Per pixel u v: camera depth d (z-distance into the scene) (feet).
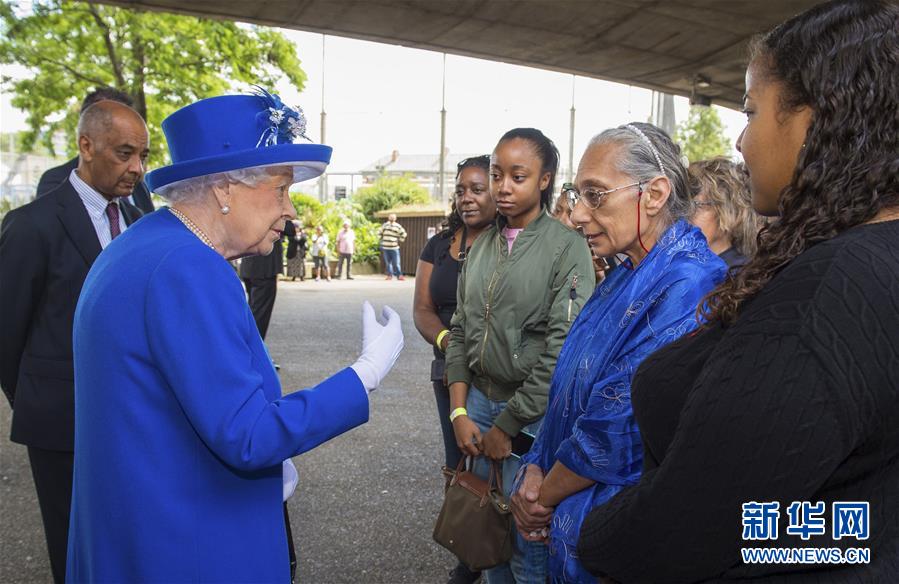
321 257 59.41
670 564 3.02
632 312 4.84
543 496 5.26
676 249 4.88
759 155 3.15
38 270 7.66
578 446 4.89
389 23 34.86
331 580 9.04
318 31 36.14
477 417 8.16
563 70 44.47
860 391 2.50
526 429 7.40
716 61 40.98
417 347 26.68
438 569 9.38
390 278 61.93
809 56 2.88
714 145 101.55
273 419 4.32
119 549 4.34
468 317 8.01
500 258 7.88
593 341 5.08
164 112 45.47
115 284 4.39
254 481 4.76
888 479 2.77
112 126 8.05
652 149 5.01
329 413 4.60
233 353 4.30
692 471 2.81
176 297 4.24
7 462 13.24
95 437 4.41
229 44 44.62
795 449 2.53
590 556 3.52
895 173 2.69
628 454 4.73
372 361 5.08
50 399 7.64
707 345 3.36
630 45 38.55
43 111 42.55
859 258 2.63
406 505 11.53
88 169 8.18
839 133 2.79
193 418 4.18
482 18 34.24
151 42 42.65
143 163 8.43
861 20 2.79
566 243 7.47
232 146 4.72
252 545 4.66
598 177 5.06
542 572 7.14
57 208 7.88
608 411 4.78
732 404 2.68
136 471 4.31
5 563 9.34
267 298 20.42
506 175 7.72
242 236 4.87
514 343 7.55
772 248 3.01
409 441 14.94
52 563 7.97
